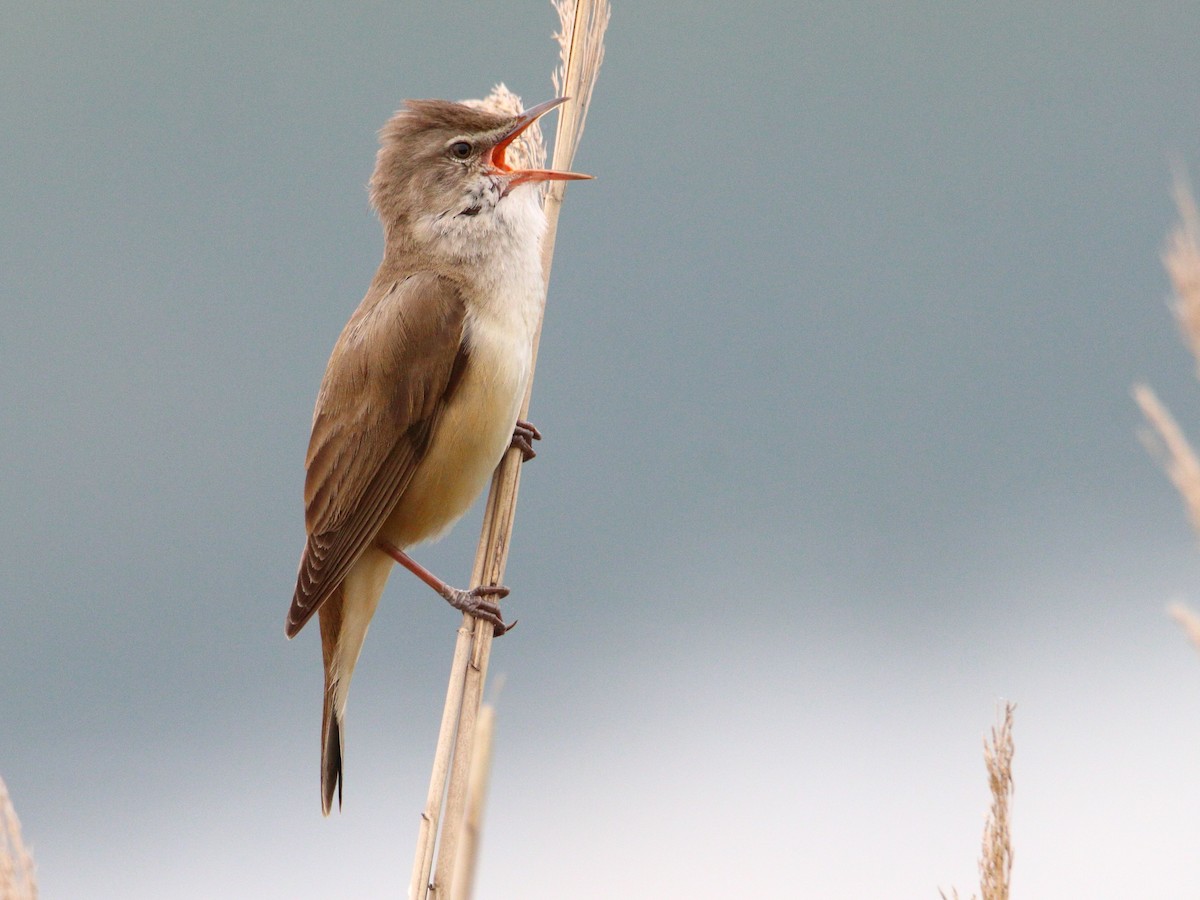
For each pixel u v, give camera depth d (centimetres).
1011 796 311
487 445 512
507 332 514
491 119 531
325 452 523
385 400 514
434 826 402
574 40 471
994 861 309
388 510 517
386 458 515
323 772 523
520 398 516
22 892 258
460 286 519
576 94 471
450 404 511
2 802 261
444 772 411
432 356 510
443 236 527
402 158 540
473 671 446
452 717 428
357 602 533
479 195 525
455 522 530
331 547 517
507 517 495
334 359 533
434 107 539
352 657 534
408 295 519
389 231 545
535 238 523
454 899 259
